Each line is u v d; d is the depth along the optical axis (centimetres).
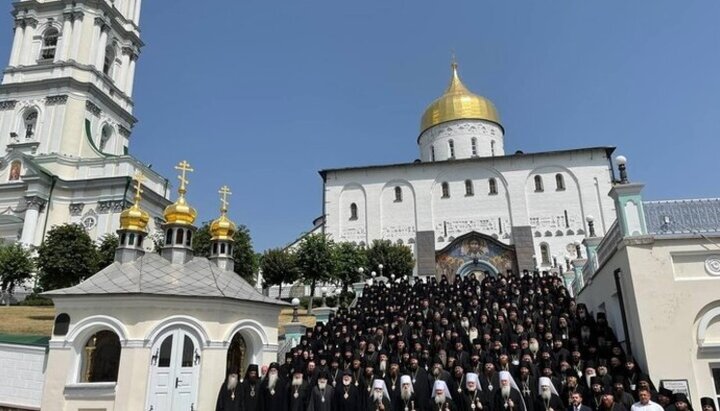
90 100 4775
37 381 1502
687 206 1295
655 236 1260
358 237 4878
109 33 5194
